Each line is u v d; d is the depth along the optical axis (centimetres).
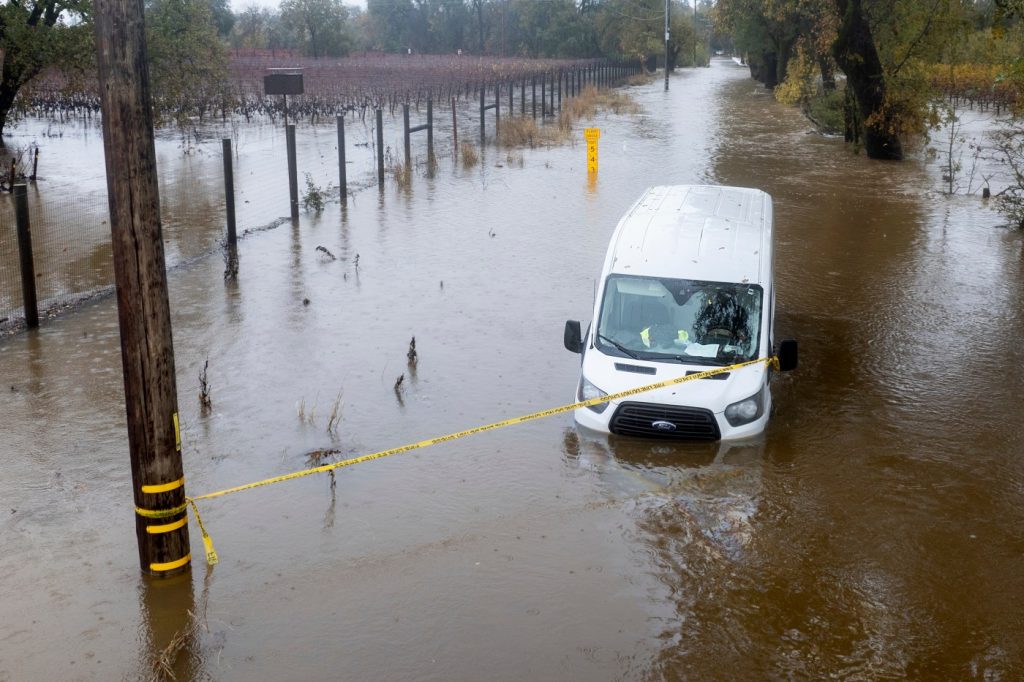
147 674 588
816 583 684
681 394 905
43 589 673
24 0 2912
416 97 4762
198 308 1309
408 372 1086
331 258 1580
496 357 1137
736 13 5728
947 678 582
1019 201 1873
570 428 945
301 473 766
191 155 2853
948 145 3102
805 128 3672
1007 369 1104
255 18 9662
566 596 666
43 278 1459
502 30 9575
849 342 1200
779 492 818
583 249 1656
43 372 1071
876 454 889
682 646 613
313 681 581
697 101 5119
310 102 4319
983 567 706
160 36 3503
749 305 961
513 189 2259
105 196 2194
